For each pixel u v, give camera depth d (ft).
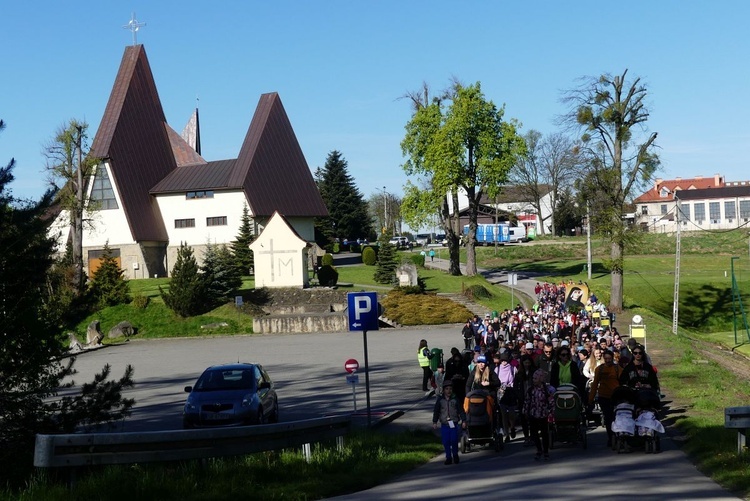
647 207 468.75
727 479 42.52
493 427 59.67
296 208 288.51
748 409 48.24
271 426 48.55
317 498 43.52
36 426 48.78
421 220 258.57
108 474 40.96
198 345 183.83
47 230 53.42
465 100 248.11
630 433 54.49
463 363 65.87
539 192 451.53
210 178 282.56
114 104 284.41
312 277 264.93
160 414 94.12
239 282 225.76
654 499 38.17
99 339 192.65
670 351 136.77
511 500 39.32
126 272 269.44
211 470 45.65
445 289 242.99
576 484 43.60
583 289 189.57
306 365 141.90
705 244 365.61
